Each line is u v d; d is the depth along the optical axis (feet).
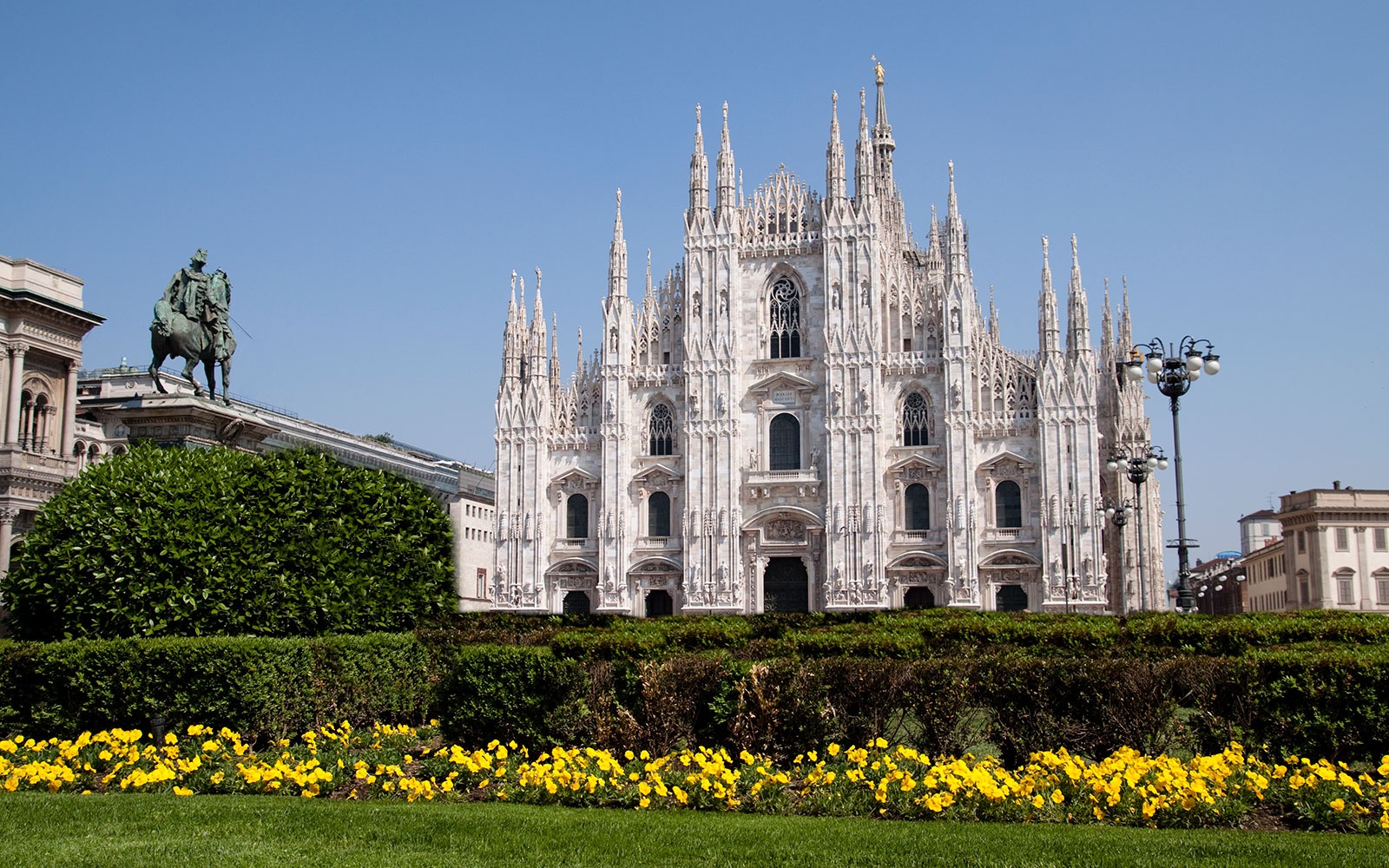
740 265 356.38
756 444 347.77
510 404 361.10
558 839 69.92
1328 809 76.48
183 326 146.20
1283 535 551.59
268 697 102.68
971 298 339.36
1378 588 509.35
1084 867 64.44
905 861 65.51
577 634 119.14
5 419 246.88
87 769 90.63
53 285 263.29
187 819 74.49
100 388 395.34
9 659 105.29
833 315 344.90
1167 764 81.51
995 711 94.27
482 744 100.53
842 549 335.26
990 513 331.36
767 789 82.12
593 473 356.79
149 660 102.47
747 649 111.14
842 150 353.72
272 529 121.49
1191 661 94.89
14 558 125.49
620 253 361.71
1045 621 188.34
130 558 115.96
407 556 132.26
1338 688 90.58
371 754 95.50
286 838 70.28
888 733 96.63
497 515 358.02
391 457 442.50
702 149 361.10
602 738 97.71
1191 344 167.53
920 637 137.28
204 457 126.21
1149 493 375.45
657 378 358.23
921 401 342.44
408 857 65.82
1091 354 328.49
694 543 343.46
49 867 62.90
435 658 123.13
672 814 78.64
